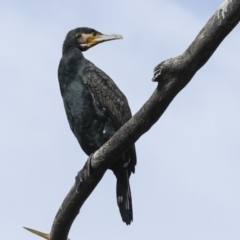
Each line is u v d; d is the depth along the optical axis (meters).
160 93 8.89
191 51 8.37
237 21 7.92
